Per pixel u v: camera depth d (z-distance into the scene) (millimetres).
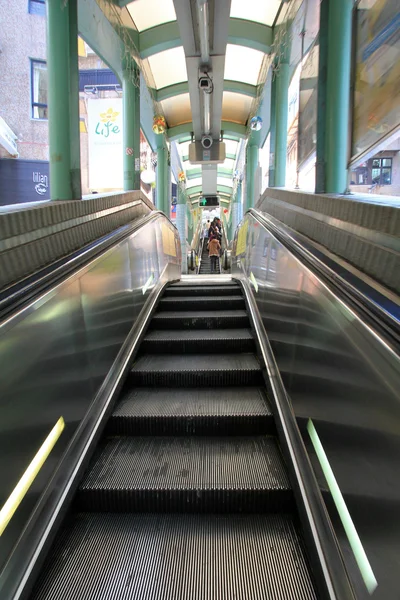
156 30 5074
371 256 1491
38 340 1441
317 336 1594
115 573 1275
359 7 2162
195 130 7242
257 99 6598
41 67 7332
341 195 2264
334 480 1277
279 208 3428
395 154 3225
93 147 6973
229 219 17266
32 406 1376
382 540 945
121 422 2037
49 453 1474
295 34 4141
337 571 1145
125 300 2725
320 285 1571
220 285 4629
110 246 2375
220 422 2021
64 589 1217
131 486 1586
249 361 2676
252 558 1333
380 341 1033
